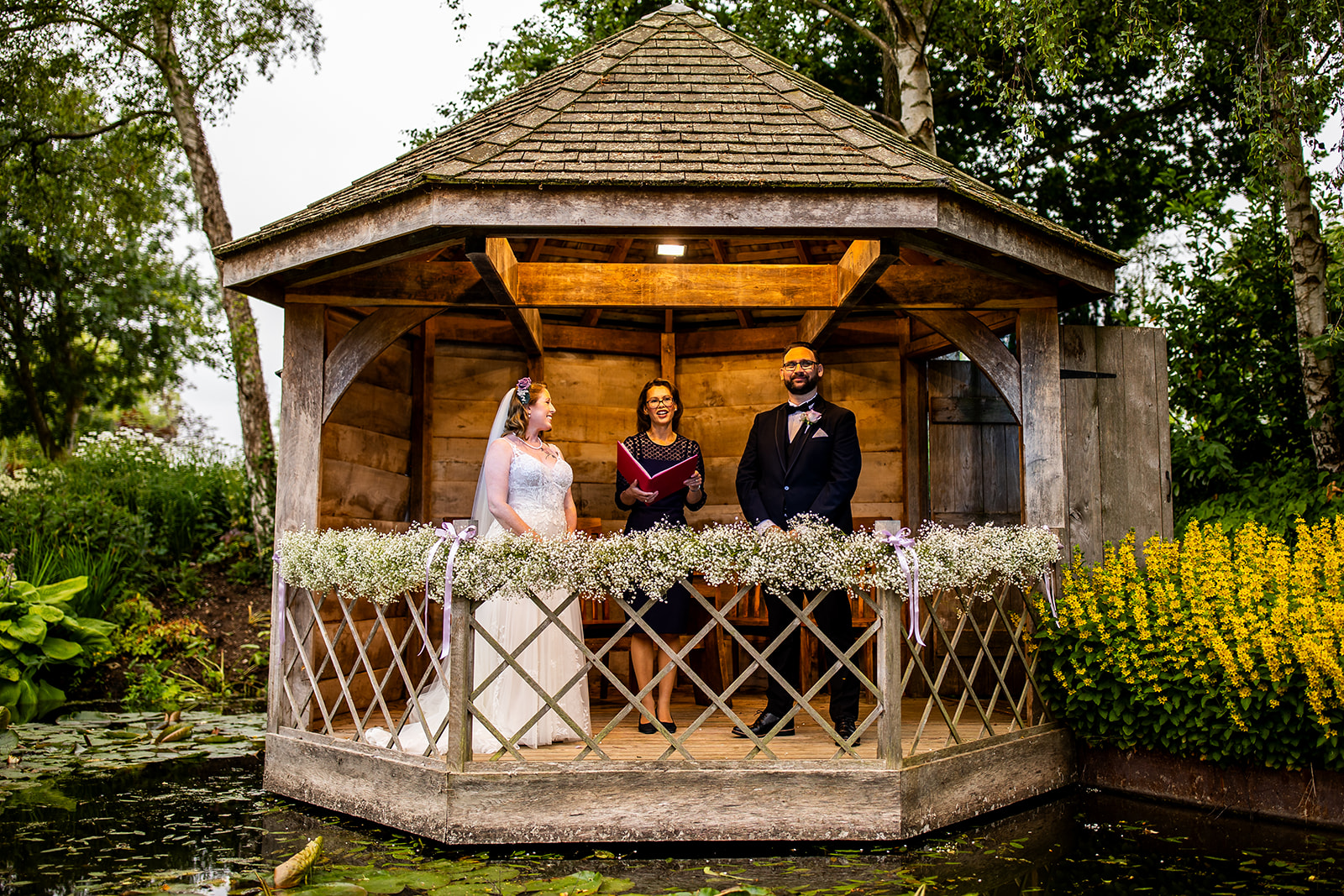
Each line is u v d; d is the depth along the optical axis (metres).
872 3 11.62
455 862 3.55
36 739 6.15
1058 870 3.53
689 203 4.05
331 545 4.32
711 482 6.87
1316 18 6.94
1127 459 5.42
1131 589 4.79
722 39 5.53
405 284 4.91
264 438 11.04
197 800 4.60
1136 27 8.12
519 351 6.64
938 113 13.83
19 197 12.55
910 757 3.97
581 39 12.97
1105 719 4.66
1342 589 4.36
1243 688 4.11
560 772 3.79
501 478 4.54
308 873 3.26
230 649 9.07
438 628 6.11
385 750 4.14
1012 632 4.70
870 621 5.79
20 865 3.60
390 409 5.91
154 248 18.12
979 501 6.22
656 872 3.48
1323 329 7.34
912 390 6.47
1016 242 4.53
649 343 6.96
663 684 4.82
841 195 4.07
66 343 18.91
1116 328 5.50
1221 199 9.56
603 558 3.85
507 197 4.02
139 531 9.96
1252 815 4.25
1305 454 8.20
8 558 8.17
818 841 3.83
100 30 11.66
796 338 6.68
